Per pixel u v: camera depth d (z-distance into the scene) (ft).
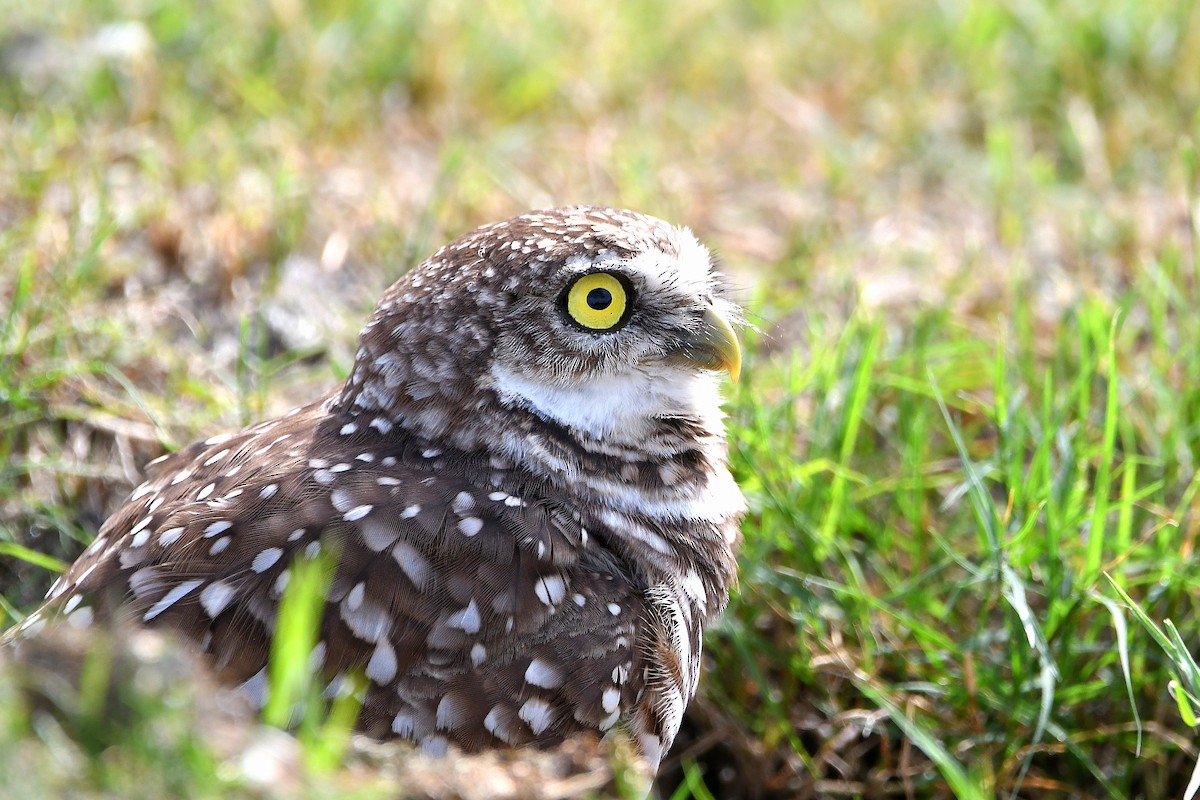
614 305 23.63
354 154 42.14
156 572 21.30
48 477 31.17
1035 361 34.99
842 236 40.50
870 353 30.73
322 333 35.35
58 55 42.22
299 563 20.86
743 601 29.43
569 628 21.85
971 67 47.85
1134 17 47.55
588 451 23.76
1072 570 27.96
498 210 39.96
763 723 29.25
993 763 27.91
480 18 47.85
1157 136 44.21
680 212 40.24
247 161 40.32
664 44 49.62
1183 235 40.14
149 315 34.94
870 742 29.17
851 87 47.83
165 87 41.88
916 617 29.37
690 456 24.85
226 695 17.54
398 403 23.47
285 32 44.78
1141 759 27.81
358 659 20.95
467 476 23.03
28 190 36.63
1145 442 32.50
